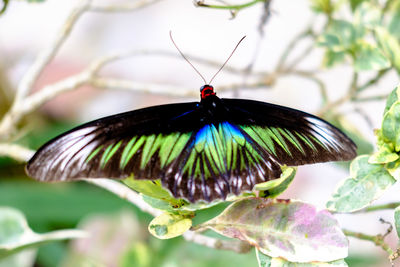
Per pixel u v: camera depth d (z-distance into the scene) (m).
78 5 0.82
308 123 0.70
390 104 0.70
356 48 0.80
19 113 0.85
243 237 0.68
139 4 0.83
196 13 1.40
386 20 0.82
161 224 0.68
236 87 0.84
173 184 0.68
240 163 0.69
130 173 0.67
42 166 0.66
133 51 0.84
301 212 0.68
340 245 0.67
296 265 0.67
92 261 0.91
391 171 0.69
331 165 0.82
